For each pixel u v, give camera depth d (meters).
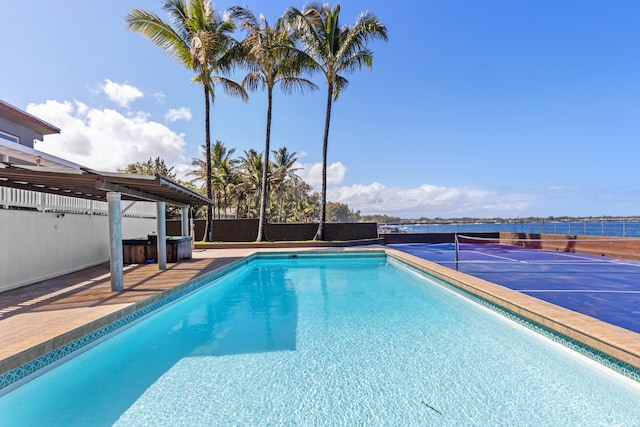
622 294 5.24
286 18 15.16
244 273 9.52
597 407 2.51
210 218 16.05
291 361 3.40
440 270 7.11
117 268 5.20
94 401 2.69
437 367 3.22
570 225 13.93
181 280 6.11
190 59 15.20
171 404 2.62
